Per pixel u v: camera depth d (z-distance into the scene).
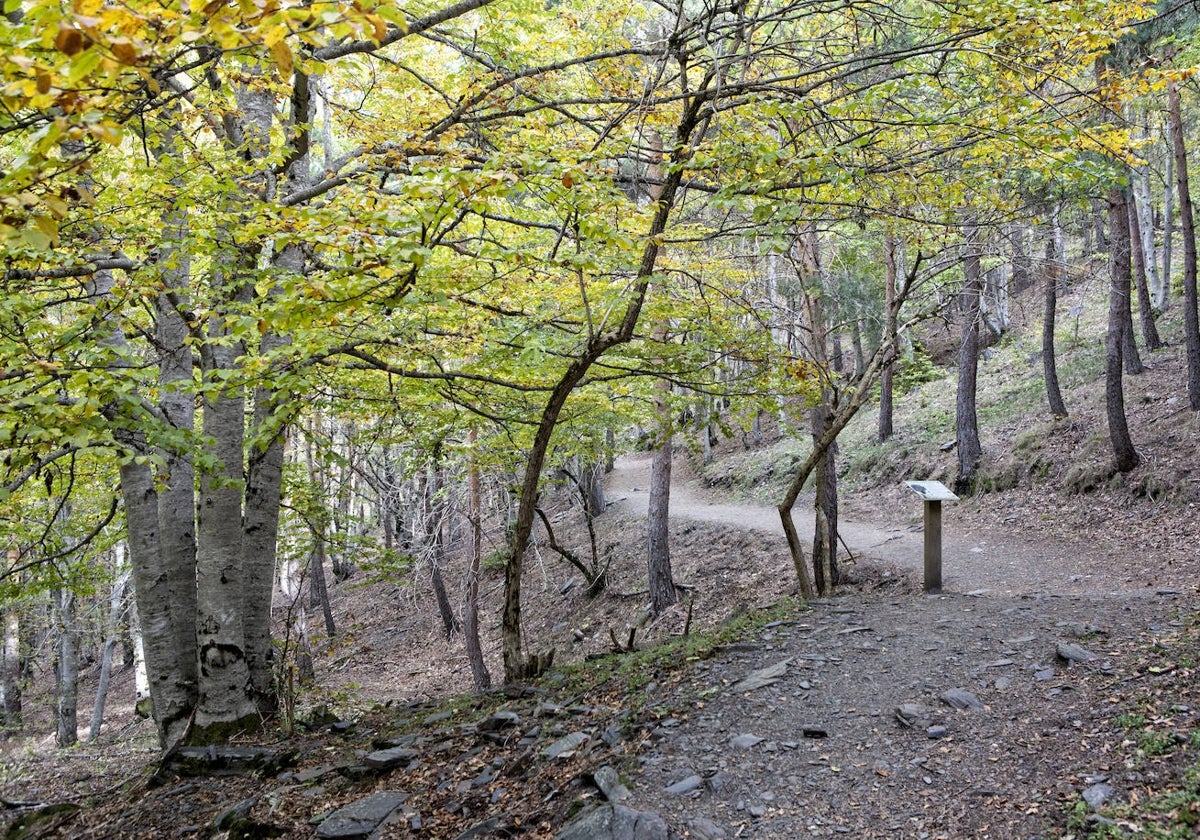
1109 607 7.84
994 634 7.24
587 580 21.17
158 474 8.59
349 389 9.51
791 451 26.97
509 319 8.48
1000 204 9.55
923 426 22.86
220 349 8.74
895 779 4.84
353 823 5.57
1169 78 6.98
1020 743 5.01
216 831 6.14
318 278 5.26
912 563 14.19
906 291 9.89
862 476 22.73
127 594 19.89
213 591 8.78
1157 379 17.77
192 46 4.50
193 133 7.93
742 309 10.06
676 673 7.44
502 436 12.10
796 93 6.57
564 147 6.85
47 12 2.51
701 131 7.24
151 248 7.24
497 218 7.75
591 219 5.52
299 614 13.06
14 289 6.34
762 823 4.52
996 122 6.86
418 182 4.56
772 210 6.34
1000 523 15.91
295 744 8.18
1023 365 23.77
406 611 24.62
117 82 3.64
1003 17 5.94
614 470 39.62
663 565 17.44
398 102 8.82
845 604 9.44
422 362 9.09
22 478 7.41
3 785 11.56
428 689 17.48
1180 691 5.09
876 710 5.83
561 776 5.59
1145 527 13.03
